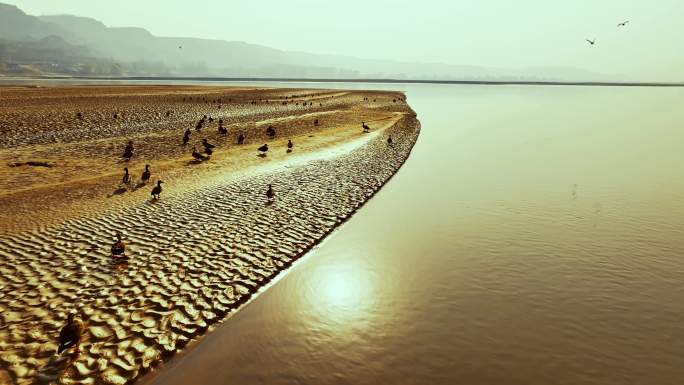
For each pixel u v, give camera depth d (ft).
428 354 33.96
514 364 32.94
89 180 73.00
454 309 40.24
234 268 44.91
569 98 481.46
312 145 114.93
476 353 34.14
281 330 36.19
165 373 30.22
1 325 33.09
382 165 98.58
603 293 43.24
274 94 293.43
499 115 257.55
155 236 51.37
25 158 84.12
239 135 121.60
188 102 203.62
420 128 168.45
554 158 118.42
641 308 40.60
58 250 46.14
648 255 52.21
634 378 31.58
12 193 63.72
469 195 78.18
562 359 33.55
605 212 68.95
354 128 148.66
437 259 50.70
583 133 175.94
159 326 34.65
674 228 61.21
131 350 31.76
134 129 121.90
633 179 93.25
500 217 65.98
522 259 51.01
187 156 95.14
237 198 67.87
